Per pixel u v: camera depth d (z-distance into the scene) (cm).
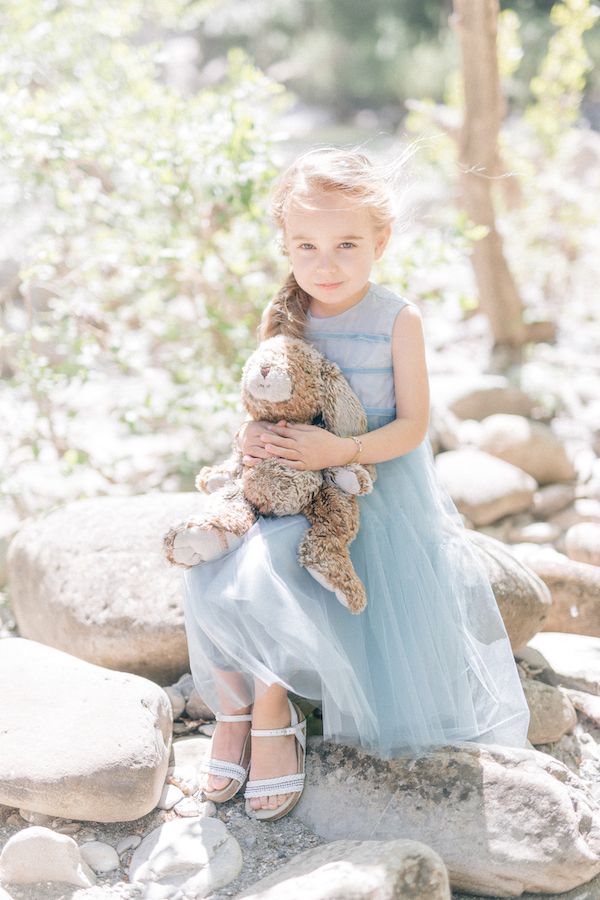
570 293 576
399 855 187
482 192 459
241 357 382
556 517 377
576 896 201
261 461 217
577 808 208
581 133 741
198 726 254
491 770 211
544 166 628
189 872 203
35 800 210
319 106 1561
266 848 210
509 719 232
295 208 217
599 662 271
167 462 422
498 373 479
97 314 407
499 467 380
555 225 596
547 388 453
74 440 434
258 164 350
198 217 387
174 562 213
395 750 218
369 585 223
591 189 640
